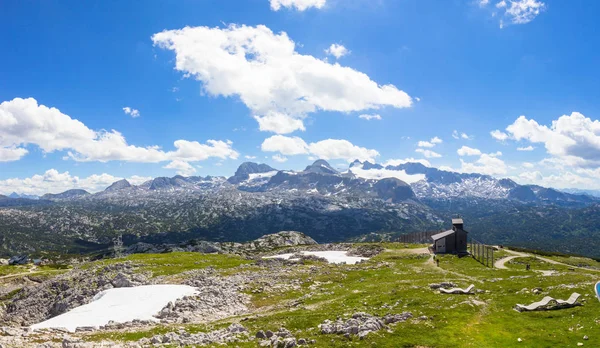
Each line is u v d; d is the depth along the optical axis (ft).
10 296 480.23
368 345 120.98
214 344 126.21
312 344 123.34
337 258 456.04
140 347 124.16
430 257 417.28
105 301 236.63
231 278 286.87
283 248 649.20
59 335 147.74
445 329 136.36
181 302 214.48
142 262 393.09
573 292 179.52
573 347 119.03
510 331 135.33
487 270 322.55
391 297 195.21
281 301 223.51
